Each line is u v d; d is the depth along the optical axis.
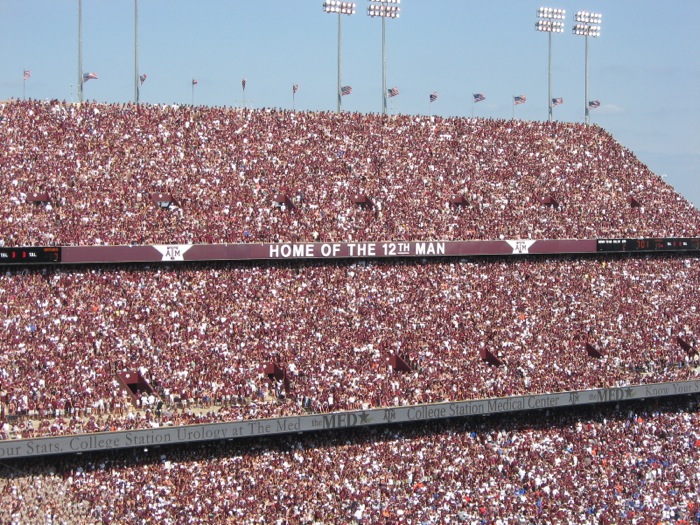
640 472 98.12
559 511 88.94
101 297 96.12
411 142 128.62
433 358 101.44
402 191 120.19
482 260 118.31
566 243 121.44
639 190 135.12
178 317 96.62
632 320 116.62
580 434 102.12
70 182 104.19
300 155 119.50
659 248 126.88
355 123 128.38
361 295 107.19
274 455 88.25
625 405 108.62
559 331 111.38
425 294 110.38
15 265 96.25
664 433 105.56
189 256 101.75
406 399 94.06
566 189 130.75
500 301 113.25
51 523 75.75
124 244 99.62
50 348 88.75
